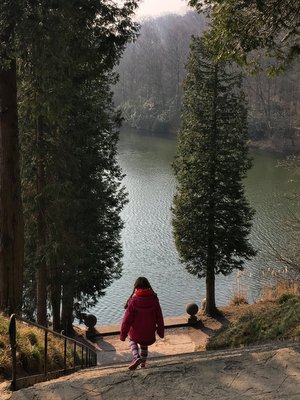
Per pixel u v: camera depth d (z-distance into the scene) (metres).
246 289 25.55
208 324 21.58
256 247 29.17
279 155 66.19
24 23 9.23
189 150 21.84
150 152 70.94
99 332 20.64
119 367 7.05
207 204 21.86
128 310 6.13
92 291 19.61
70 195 16.88
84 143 17.78
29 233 17.06
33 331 8.90
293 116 75.00
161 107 96.12
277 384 4.62
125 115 100.06
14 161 12.18
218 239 22.02
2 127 12.00
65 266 18.31
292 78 77.00
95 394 4.83
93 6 11.09
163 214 40.53
